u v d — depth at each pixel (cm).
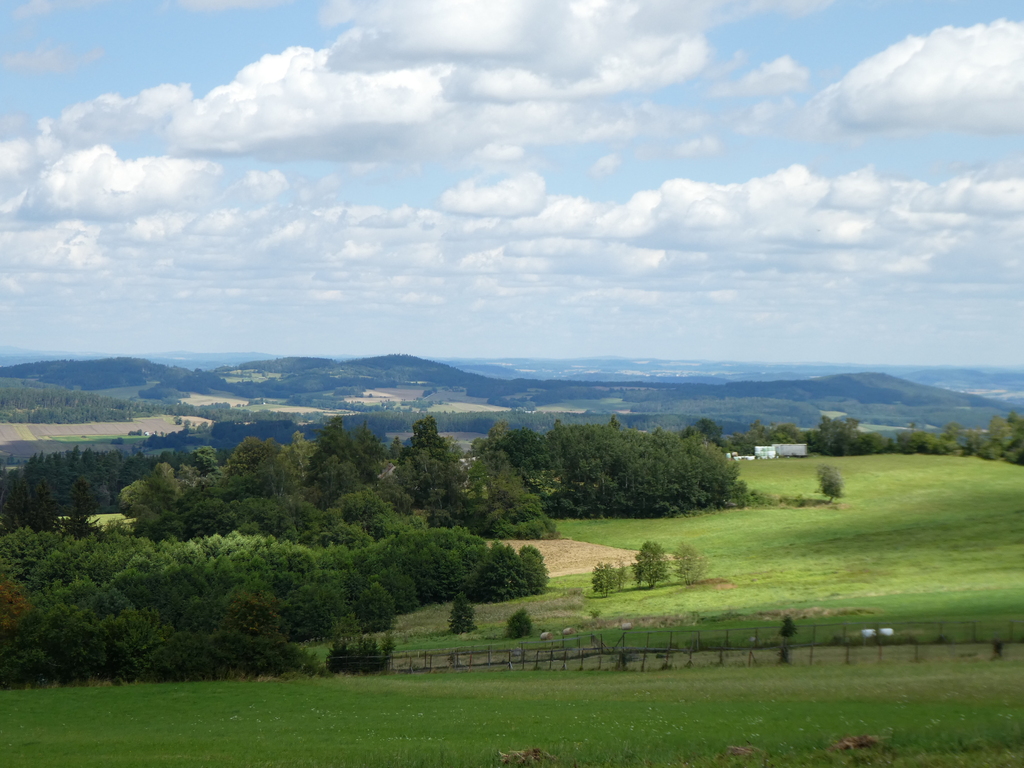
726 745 2781
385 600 9475
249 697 4622
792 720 3106
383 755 2934
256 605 5778
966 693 3350
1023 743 2550
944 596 7525
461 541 12050
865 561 10631
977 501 15325
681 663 5188
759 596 8681
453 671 5791
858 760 2528
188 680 5388
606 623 7531
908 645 5097
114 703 4512
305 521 13962
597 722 3341
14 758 3164
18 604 7888
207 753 3152
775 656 5078
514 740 3081
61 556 11238
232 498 15075
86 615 5591
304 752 3091
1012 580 8394
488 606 10138
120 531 14012
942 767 2411
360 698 4503
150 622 5691
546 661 5769
